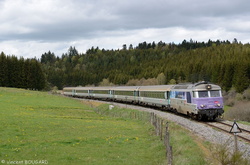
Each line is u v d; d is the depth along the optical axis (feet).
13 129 88.07
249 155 57.62
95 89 312.71
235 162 51.01
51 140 75.05
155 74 567.18
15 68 432.66
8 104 175.42
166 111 167.63
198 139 76.59
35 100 225.15
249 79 330.34
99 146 71.36
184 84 130.31
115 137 84.74
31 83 448.65
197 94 110.32
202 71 449.89
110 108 193.67
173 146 67.15
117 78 634.43
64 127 100.89
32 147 65.10
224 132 83.30
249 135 77.82
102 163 54.65
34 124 101.86
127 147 71.51
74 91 367.86
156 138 82.38
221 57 539.70
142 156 62.69
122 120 139.33
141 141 79.71
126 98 238.07
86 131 95.20
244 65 334.24
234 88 343.46
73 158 56.95
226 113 213.87
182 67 517.14
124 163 55.72
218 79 398.21
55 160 54.95
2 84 418.31
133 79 608.60
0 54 425.69
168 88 153.89
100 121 128.47
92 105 229.25
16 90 321.32
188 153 59.11
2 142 69.26
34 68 458.91
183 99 125.18
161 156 61.57
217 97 110.11
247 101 286.46
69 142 73.61
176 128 95.66
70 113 165.89
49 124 105.09
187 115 133.08
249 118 193.88
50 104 206.08
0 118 110.32
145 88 200.95
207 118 119.34
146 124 115.65
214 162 53.57
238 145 65.67
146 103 197.77
